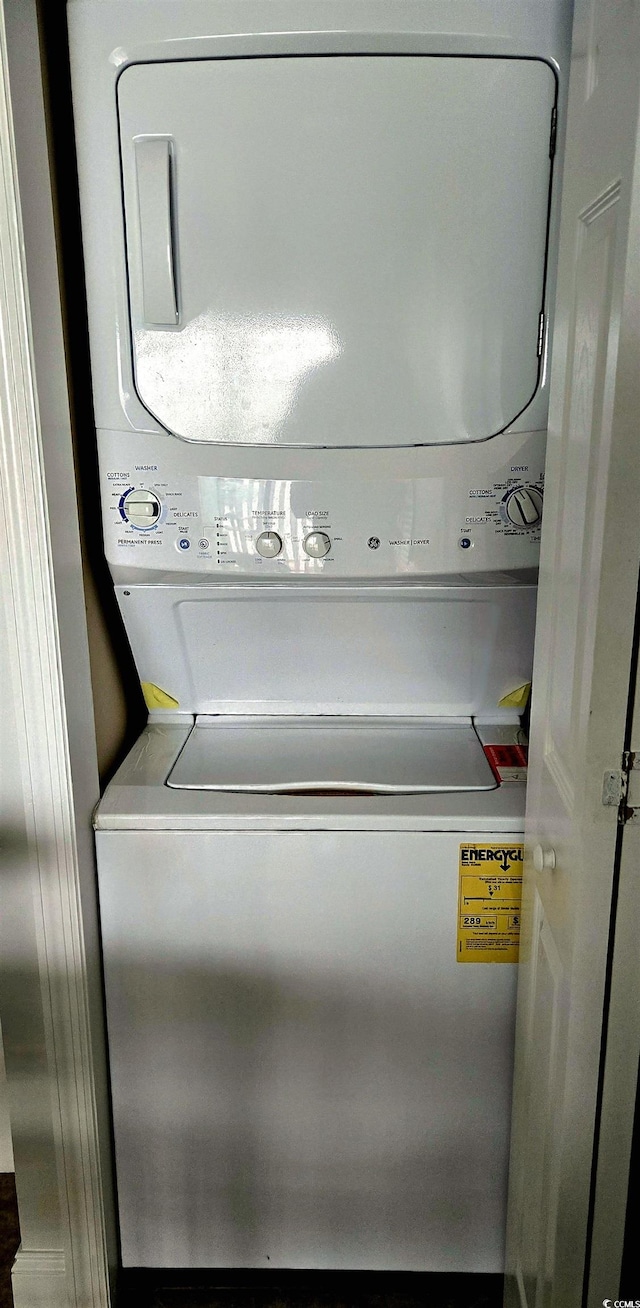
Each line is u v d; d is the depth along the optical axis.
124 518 1.65
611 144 1.03
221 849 1.54
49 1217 1.67
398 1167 1.69
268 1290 1.79
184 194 1.50
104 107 1.47
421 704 1.86
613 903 1.12
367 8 1.40
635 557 1.02
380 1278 1.80
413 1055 1.63
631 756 1.07
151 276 1.52
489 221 1.50
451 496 1.62
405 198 1.49
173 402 1.59
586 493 1.13
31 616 1.40
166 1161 1.70
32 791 1.48
